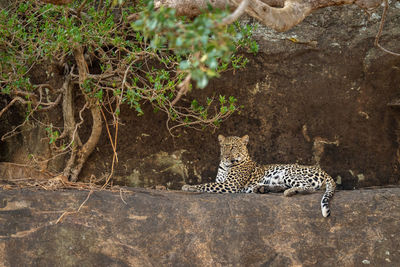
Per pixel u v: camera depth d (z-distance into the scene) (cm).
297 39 1227
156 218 963
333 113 1251
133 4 1144
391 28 1216
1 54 1081
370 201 1005
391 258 937
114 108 1245
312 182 1147
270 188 1172
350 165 1263
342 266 936
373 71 1214
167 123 1202
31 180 1067
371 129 1248
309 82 1238
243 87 1255
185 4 809
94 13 1066
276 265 938
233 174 1205
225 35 494
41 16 1195
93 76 1105
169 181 1272
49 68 1239
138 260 920
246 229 966
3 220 916
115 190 1016
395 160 1250
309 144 1271
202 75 482
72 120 1202
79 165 1212
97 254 916
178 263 927
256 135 1283
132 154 1266
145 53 1098
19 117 1269
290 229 973
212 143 1277
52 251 907
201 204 997
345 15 1241
